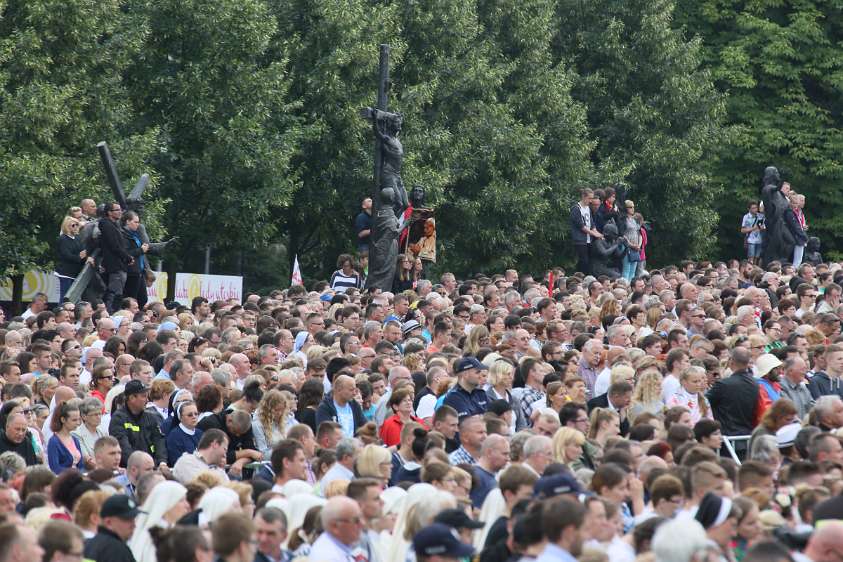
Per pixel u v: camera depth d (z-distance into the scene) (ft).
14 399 144.05
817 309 271.90
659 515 102.89
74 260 267.18
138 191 291.79
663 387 164.86
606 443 131.64
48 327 210.79
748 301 246.06
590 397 183.73
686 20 541.34
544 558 83.51
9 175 315.17
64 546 86.99
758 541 77.97
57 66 340.59
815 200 540.93
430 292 256.52
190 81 376.89
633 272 370.32
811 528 96.89
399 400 150.20
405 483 120.67
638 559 87.76
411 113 413.39
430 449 123.34
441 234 445.78
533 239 469.16
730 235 551.18
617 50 488.85
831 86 540.93
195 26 378.94
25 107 319.27
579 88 493.36
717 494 98.37
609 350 182.91
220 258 442.91
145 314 235.40
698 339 187.73
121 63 355.97
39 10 329.52
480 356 180.45
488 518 109.91
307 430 132.46
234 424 145.59
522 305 256.93
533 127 442.91
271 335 195.00
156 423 153.69
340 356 170.60
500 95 459.73
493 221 443.32
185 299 307.78
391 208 305.94
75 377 164.76
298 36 404.36
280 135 388.37
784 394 174.70
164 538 89.10
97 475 118.11
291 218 435.53
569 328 212.43
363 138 417.90
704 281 314.14
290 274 445.37
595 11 500.33
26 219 336.29
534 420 142.31
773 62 527.40
